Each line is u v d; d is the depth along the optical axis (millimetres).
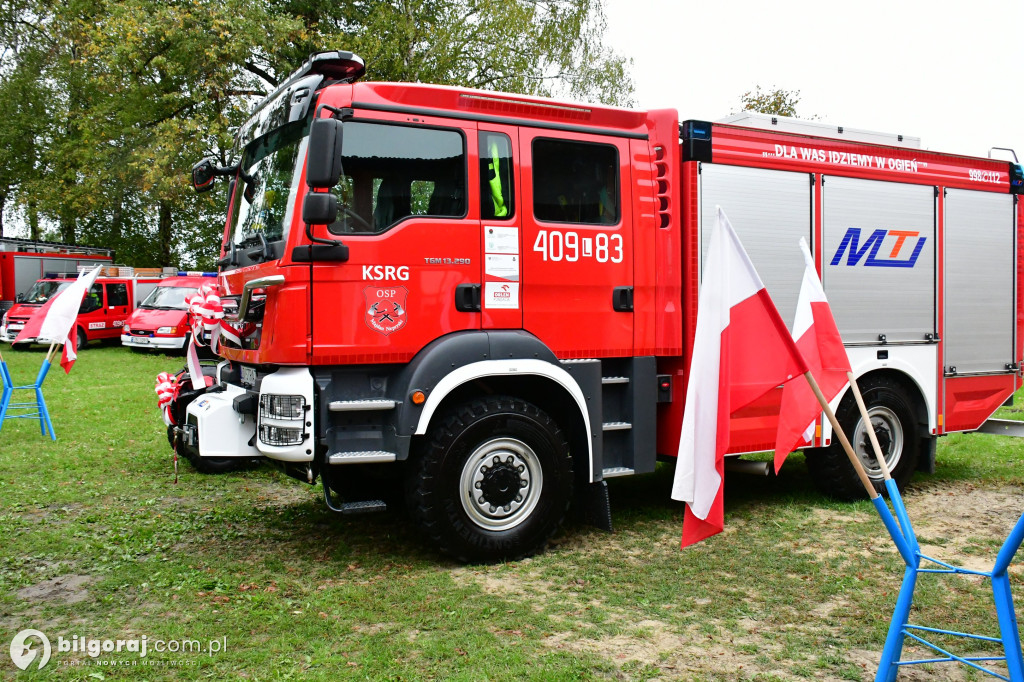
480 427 4969
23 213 31219
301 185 4797
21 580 4711
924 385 6984
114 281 22828
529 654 3729
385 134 4938
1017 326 7582
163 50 21453
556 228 5371
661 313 5762
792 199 6305
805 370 3246
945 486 7344
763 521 6047
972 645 3824
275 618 4137
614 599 4445
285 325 4723
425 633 3977
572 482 5305
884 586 4637
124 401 12023
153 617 4195
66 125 28250
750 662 3660
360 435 4887
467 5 20312
